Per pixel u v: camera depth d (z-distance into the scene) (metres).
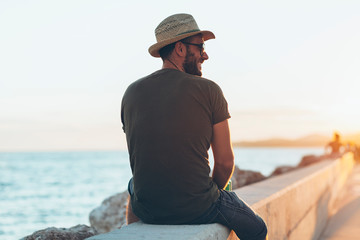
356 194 12.88
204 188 2.74
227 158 2.85
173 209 2.71
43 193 33.78
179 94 2.73
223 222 2.84
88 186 39.66
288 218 4.78
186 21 2.89
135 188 2.82
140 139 2.76
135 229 2.64
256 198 4.02
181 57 2.91
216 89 2.81
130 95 2.89
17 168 78.25
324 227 8.16
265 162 96.94
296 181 5.84
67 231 4.25
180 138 2.69
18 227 18.30
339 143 22.42
